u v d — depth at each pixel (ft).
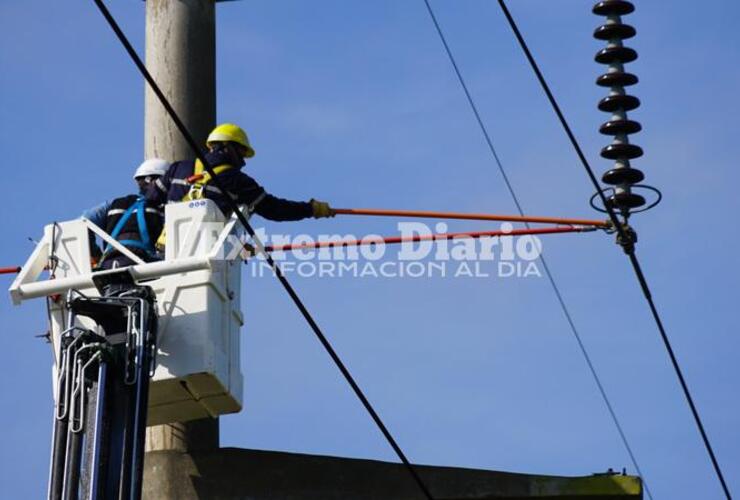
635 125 66.13
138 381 54.13
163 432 67.00
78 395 53.72
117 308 55.52
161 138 69.87
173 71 70.79
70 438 53.47
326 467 66.69
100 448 53.01
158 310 56.24
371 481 66.64
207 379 56.13
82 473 52.90
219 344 56.75
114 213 59.26
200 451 66.80
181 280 56.49
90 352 53.93
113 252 58.03
